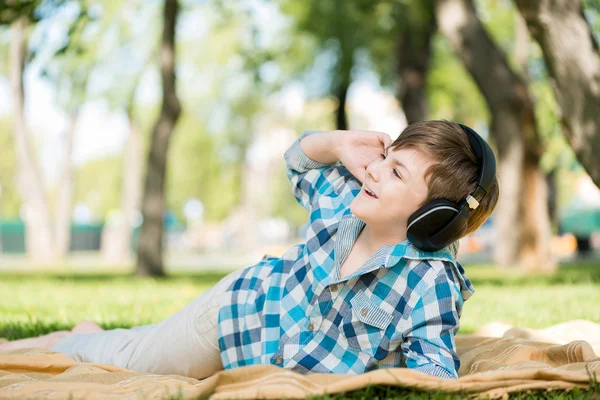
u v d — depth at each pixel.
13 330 4.49
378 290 2.35
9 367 2.73
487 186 2.25
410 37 15.78
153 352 2.77
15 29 18.91
